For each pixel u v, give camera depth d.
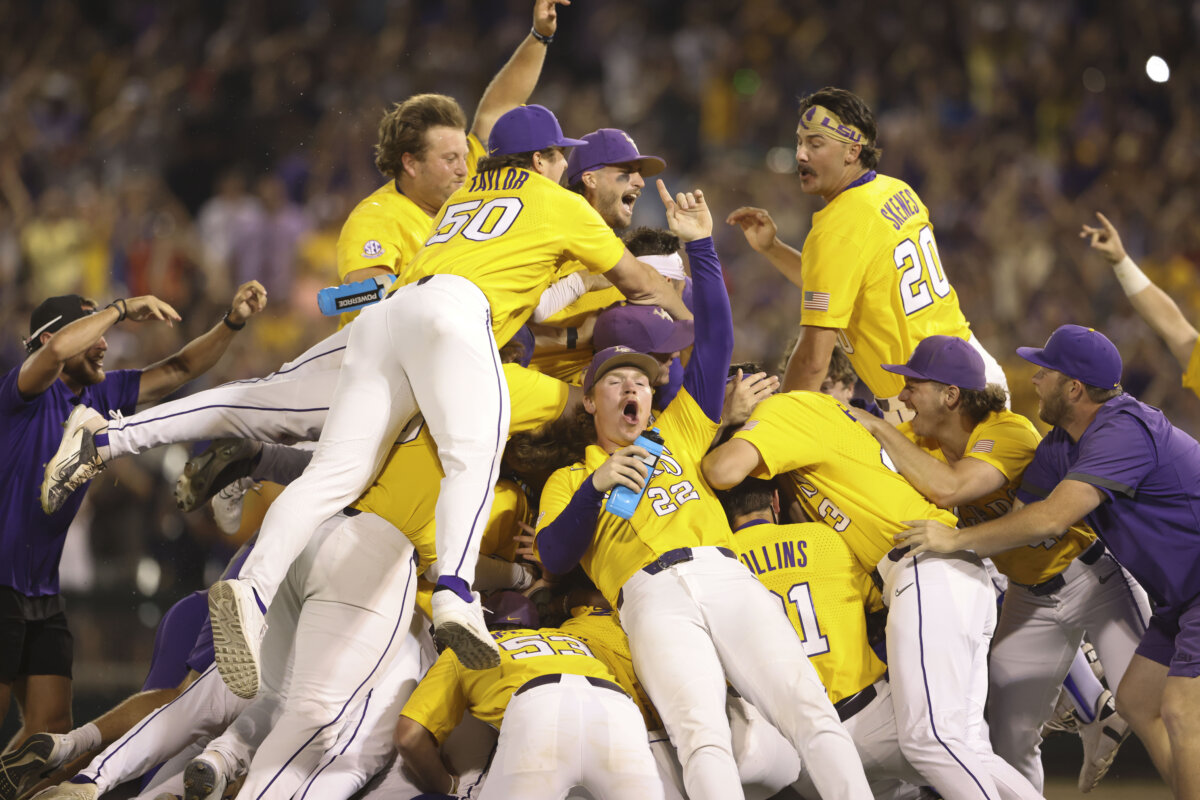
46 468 18.84
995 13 57.59
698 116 56.22
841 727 16.61
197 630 20.83
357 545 17.41
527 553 19.81
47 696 20.92
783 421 19.03
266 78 55.47
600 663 17.58
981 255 49.25
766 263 48.72
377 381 17.11
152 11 59.31
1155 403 44.59
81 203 51.19
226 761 17.31
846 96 21.25
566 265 21.20
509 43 58.50
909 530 18.47
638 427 18.53
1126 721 20.22
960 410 19.70
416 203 22.25
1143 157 52.69
